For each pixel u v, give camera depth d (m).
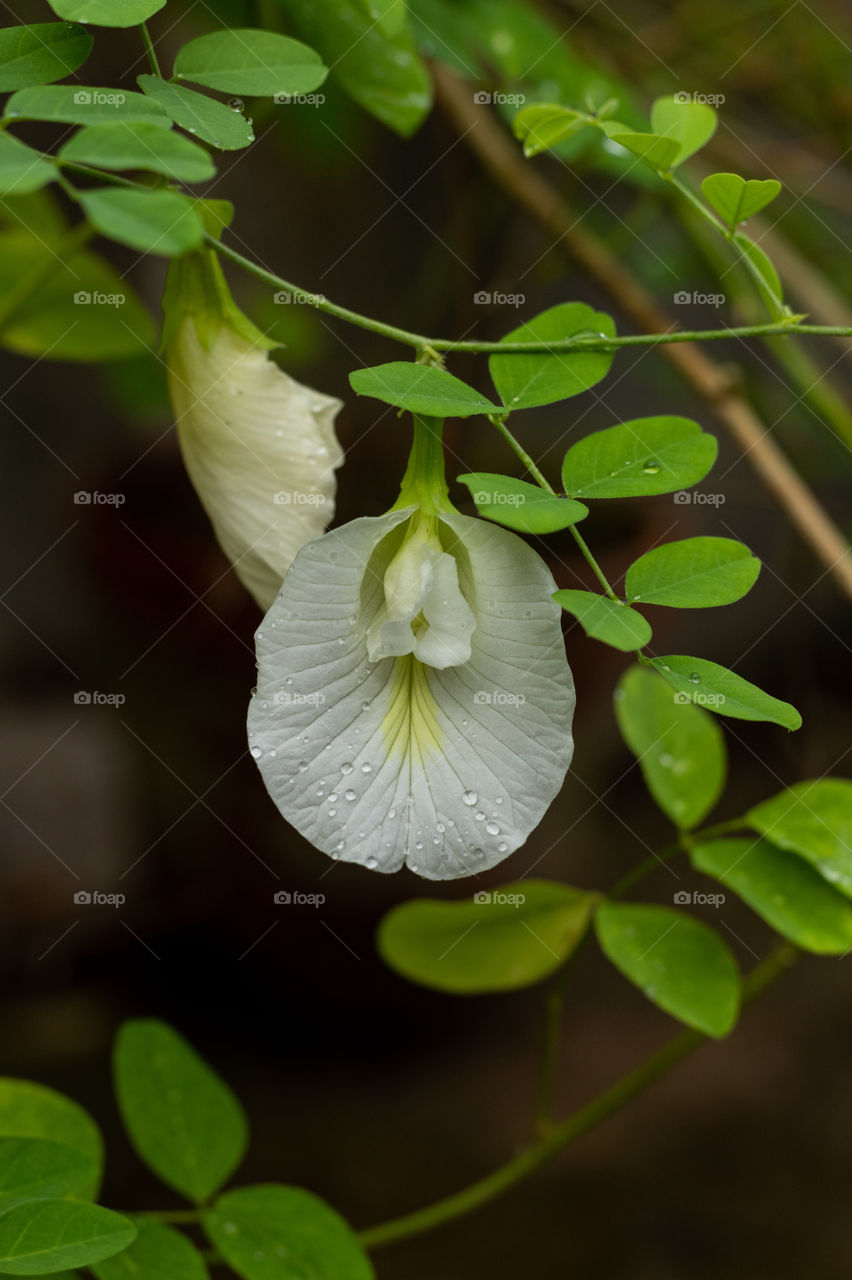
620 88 0.61
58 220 0.54
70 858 0.84
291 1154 0.76
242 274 1.03
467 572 0.41
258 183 1.03
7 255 0.53
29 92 0.40
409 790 0.40
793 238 0.82
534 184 0.65
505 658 0.40
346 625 0.40
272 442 0.43
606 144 0.56
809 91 0.81
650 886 0.99
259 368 0.43
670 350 0.56
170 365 0.43
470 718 0.40
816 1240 0.73
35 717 0.94
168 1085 0.48
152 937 0.80
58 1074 0.79
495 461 0.71
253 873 0.77
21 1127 0.46
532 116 0.45
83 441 1.09
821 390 0.65
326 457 0.43
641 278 0.82
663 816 1.06
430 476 0.41
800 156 0.82
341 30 0.50
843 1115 0.82
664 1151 0.79
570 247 0.64
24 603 1.03
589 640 0.69
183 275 0.43
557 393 0.42
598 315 0.43
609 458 0.41
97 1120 0.76
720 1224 0.73
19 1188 0.41
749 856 0.48
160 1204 0.72
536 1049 0.87
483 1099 0.82
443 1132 0.79
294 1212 0.46
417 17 0.55
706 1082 0.86
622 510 0.67
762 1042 0.90
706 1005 0.47
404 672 0.40
